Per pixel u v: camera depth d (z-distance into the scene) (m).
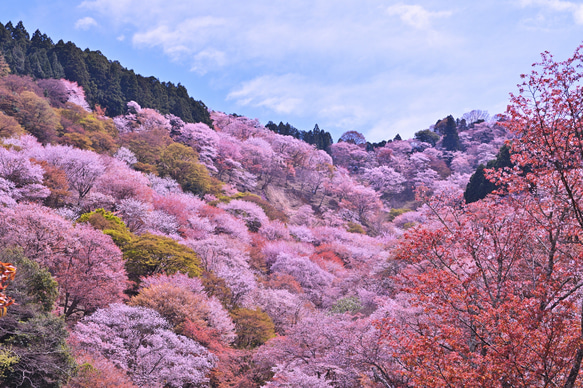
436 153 125.06
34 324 16.16
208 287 31.89
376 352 16.33
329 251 58.72
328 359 17.56
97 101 94.00
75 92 89.00
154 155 72.06
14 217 25.03
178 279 28.91
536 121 8.97
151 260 31.44
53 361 15.84
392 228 75.31
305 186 97.19
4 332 15.64
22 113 60.34
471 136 136.25
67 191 41.81
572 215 9.70
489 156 115.56
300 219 77.44
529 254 10.80
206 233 46.28
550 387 7.52
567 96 8.52
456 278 10.05
